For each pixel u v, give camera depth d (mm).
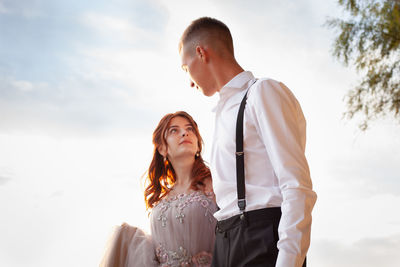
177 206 2229
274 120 1259
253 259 1240
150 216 2346
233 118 1377
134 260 2258
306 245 1134
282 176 1195
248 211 1285
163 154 2418
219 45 1513
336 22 5168
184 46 1580
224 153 1382
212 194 2270
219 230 1372
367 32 4965
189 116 2449
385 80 4953
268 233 1234
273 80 1336
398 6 4785
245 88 1421
